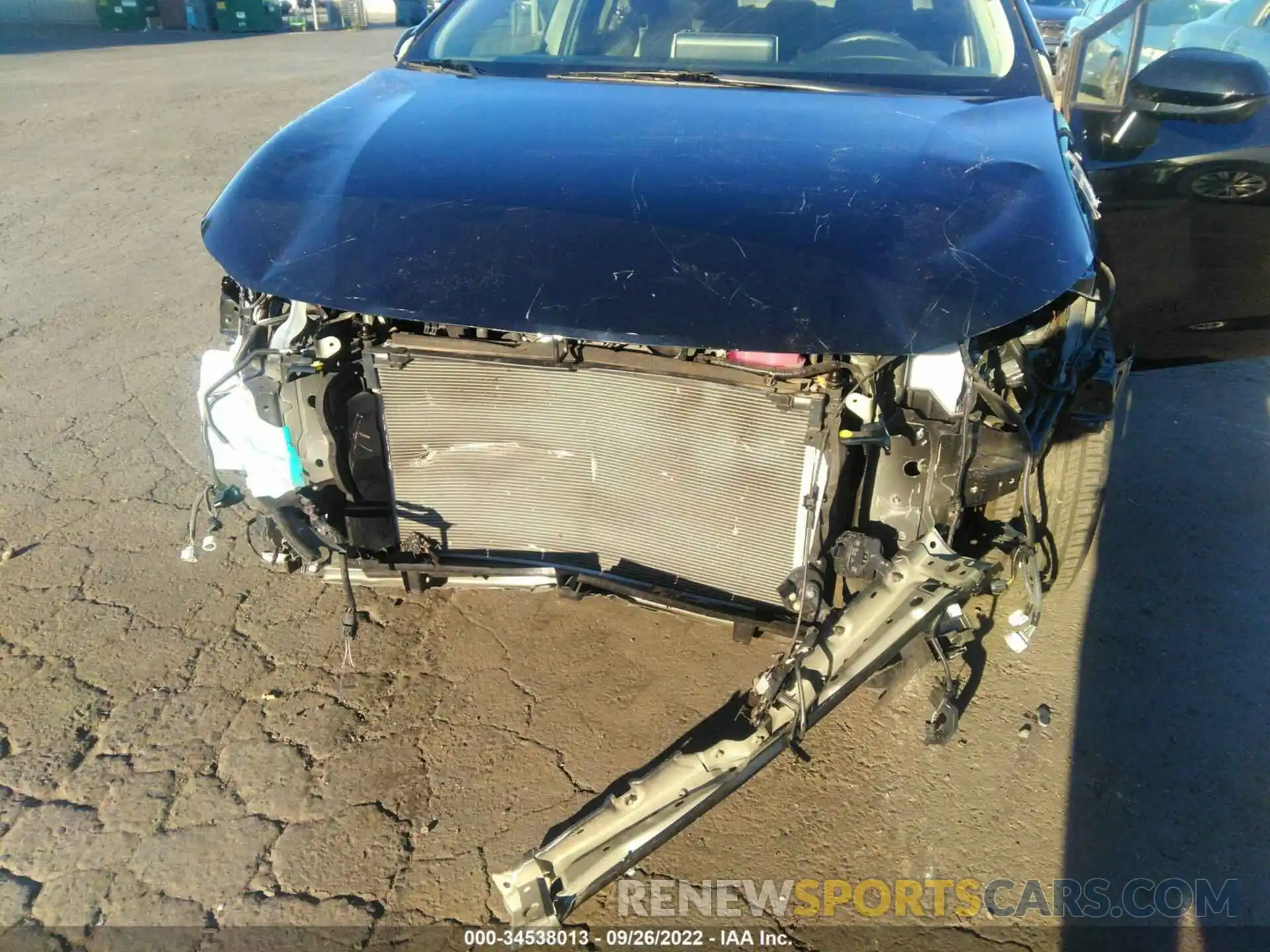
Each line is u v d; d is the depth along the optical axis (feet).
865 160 6.99
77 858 6.91
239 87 42.16
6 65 49.08
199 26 80.48
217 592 9.69
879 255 6.11
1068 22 26.00
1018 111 8.18
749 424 6.54
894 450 6.58
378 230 6.56
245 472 7.73
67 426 12.69
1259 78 9.05
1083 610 9.60
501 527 7.70
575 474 7.33
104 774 7.58
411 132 7.70
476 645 9.07
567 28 10.17
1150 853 7.13
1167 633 9.32
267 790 7.50
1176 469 12.14
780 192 6.62
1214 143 10.02
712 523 7.04
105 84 42.55
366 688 8.52
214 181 25.71
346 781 7.59
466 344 6.87
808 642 6.48
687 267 6.08
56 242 20.34
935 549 6.58
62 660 8.71
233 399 7.54
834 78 8.95
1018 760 7.89
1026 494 6.62
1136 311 10.92
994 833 7.28
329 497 7.76
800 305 5.88
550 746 7.97
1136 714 8.36
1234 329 11.18
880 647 6.47
